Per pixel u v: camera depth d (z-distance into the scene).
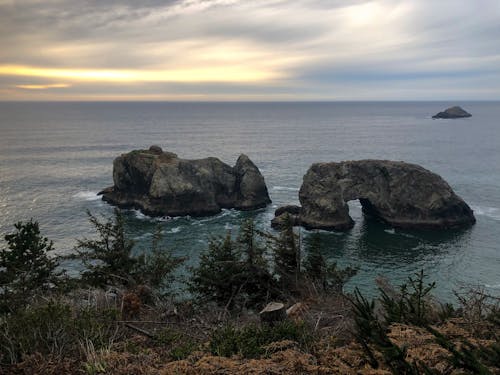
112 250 19.58
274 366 5.45
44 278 19.03
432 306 8.38
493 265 45.44
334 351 5.60
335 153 143.00
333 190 63.31
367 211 71.19
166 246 52.47
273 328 7.81
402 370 4.59
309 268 19.31
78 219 62.97
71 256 20.58
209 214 70.50
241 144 174.88
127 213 69.75
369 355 4.94
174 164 72.00
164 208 68.88
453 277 42.03
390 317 6.83
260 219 67.44
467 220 61.19
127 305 9.99
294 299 13.98
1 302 13.51
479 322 6.41
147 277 17.19
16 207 68.50
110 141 181.00
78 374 6.16
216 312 11.10
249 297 15.94
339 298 10.33
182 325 9.38
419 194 63.53
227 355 6.70
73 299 11.20
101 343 7.09
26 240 19.52
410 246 53.53
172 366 5.82
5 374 6.18
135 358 6.44
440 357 4.67
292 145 169.88
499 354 4.36
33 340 7.09
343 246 54.12
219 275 16.09
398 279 42.00
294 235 19.22
